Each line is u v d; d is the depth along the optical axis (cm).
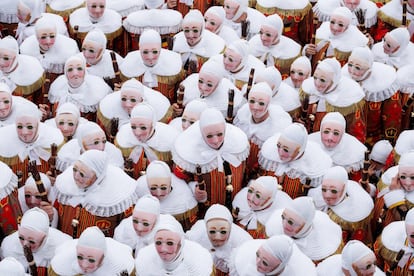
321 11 909
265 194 600
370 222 633
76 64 736
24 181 670
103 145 653
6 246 586
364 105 745
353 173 675
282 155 635
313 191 634
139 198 612
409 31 912
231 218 586
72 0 917
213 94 735
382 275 573
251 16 910
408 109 775
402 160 625
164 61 787
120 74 790
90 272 539
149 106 666
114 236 595
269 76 728
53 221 619
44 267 573
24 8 857
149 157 670
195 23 808
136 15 876
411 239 577
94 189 596
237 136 655
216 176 638
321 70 717
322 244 576
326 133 664
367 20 915
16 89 767
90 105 748
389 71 769
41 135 671
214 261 580
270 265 523
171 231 521
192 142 640
